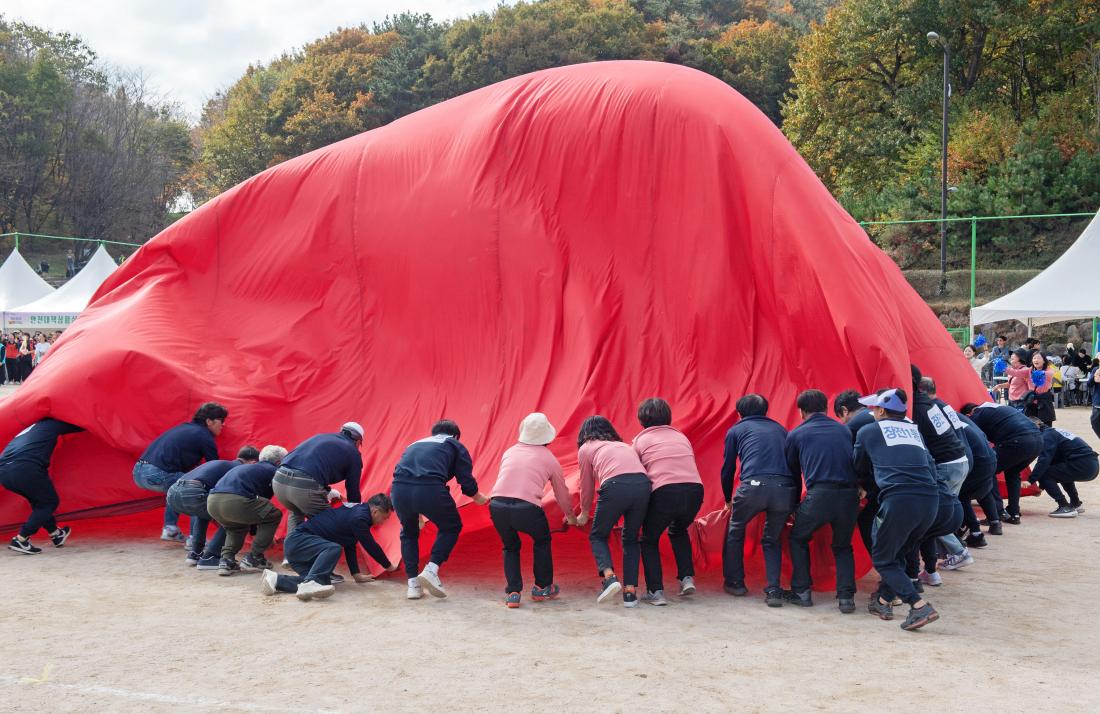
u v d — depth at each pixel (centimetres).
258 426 841
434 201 855
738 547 634
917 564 632
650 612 603
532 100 850
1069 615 591
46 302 3188
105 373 834
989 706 425
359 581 691
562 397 757
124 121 6750
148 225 6594
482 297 818
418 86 6588
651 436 639
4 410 817
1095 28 3894
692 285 756
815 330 712
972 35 4200
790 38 6869
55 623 576
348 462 686
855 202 4088
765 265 734
